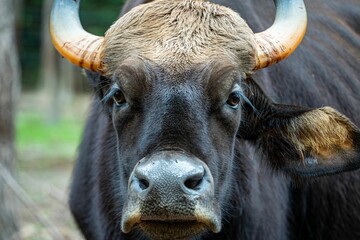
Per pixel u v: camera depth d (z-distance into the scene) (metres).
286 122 12.66
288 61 14.42
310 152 12.70
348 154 12.41
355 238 15.12
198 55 11.26
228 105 11.32
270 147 12.99
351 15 16.80
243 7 13.77
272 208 13.55
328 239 15.04
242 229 13.08
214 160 10.94
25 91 63.91
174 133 10.48
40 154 36.97
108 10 61.75
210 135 10.96
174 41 11.48
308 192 14.64
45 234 22.48
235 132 11.55
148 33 11.73
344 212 14.97
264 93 12.66
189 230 10.62
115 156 13.31
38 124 47.88
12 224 20.78
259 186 13.35
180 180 10.04
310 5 15.98
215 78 11.01
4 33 20.50
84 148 15.20
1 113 20.56
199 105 10.80
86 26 61.53
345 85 15.30
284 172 13.05
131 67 11.11
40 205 26.30
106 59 11.95
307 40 15.20
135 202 10.30
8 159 20.84
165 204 10.05
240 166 13.03
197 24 11.81
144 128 10.81
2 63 20.50
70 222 24.22
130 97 11.11
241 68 11.78
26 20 65.00
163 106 10.69
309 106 14.41
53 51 51.12
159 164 10.11
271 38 12.34
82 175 15.12
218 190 11.24
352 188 14.95
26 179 30.83
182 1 12.24
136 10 12.15
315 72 14.84
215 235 12.88
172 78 10.88
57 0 12.75
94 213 14.48
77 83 61.38
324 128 12.38
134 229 12.84
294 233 14.85
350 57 15.86
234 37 11.82
